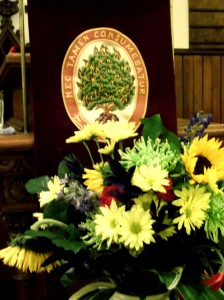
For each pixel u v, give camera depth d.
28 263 1.07
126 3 1.83
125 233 0.96
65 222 1.11
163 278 0.97
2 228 2.77
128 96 1.84
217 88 3.74
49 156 1.77
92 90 1.80
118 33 1.83
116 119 1.83
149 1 1.86
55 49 1.76
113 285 1.11
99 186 1.07
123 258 1.02
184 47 3.75
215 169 1.01
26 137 1.85
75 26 1.78
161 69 1.89
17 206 1.89
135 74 1.85
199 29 3.76
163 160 1.04
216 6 3.77
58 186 1.16
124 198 1.00
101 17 1.81
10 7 3.25
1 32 3.26
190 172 1.00
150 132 1.18
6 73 2.29
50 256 1.06
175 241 1.03
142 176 1.00
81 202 1.06
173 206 1.02
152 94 1.88
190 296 1.00
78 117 1.79
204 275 1.09
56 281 1.96
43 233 1.04
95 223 1.01
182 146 1.12
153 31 1.87
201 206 0.99
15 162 1.85
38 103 1.75
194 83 3.68
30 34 1.74
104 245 1.00
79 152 1.79
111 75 1.82
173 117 1.90
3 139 1.81
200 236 1.05
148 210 0.99
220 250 1.07
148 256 1.02
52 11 1.76
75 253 1.01
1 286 2.75
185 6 3.72
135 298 1.08
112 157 1.14
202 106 3.71
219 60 3.73
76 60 1.78
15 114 2.77
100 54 1.81
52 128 1.77
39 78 1.75
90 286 1.14
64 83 1.77
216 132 2.08
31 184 1.30
